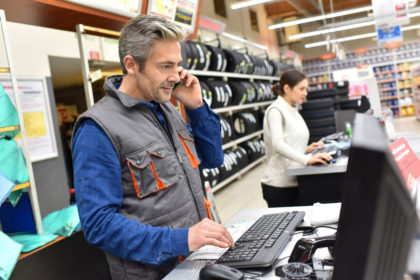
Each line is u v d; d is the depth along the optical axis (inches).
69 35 184.7
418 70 520.7
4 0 73.9
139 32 43.6
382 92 693.3
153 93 45.7
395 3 320.5
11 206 82.9
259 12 526.0
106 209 42.1
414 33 661.9
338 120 197.3
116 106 46.9
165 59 43.8
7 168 74.1
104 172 43.0
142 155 45.4
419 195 37.2
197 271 40.3
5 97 76.4
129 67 45.5
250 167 289.3
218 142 59.9
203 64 221.6
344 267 18.2
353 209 16.8
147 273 44.6
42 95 170.4
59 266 78.9
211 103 229.1
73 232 84.0
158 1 104.7
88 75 93.2
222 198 217.6
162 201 46.3
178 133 53.7
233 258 39.9
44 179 171.2
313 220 50.3
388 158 15.3
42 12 83.0
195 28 125.3
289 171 98.0
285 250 42.7
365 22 480.7
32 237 79.0
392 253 17.1
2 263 65.5
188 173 51.3
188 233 40.6
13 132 77.2
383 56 685.3
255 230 48.4
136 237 40.8
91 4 85.4
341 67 710.5
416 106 550.9
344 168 93.4
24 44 162.9
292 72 102.3
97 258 88.9
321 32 506.9
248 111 324.8
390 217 16.3
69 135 277.1
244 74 294.5
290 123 103.3
